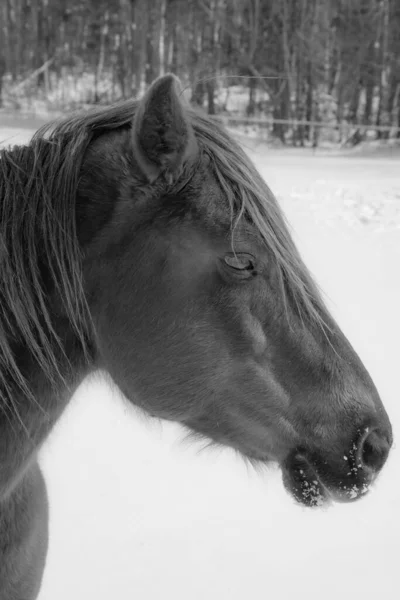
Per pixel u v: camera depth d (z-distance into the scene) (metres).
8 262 2.03
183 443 2.34
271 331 2.10
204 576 3.73
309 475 2.20
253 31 26.12
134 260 2.08
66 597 3.50
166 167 2.04
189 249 2.06
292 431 2.16
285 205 11.62
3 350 2.05
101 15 27.81
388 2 26.48
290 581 3.72
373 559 3.92
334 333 2.19
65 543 3.90
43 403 2.15
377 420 2.21
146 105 1.97
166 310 2.08
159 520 4.16
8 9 28.80
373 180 14.60
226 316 2.07
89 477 4.54
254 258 2.05
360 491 2.18
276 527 4.18
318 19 26.42
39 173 2.08
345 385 2.16
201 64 26.22
